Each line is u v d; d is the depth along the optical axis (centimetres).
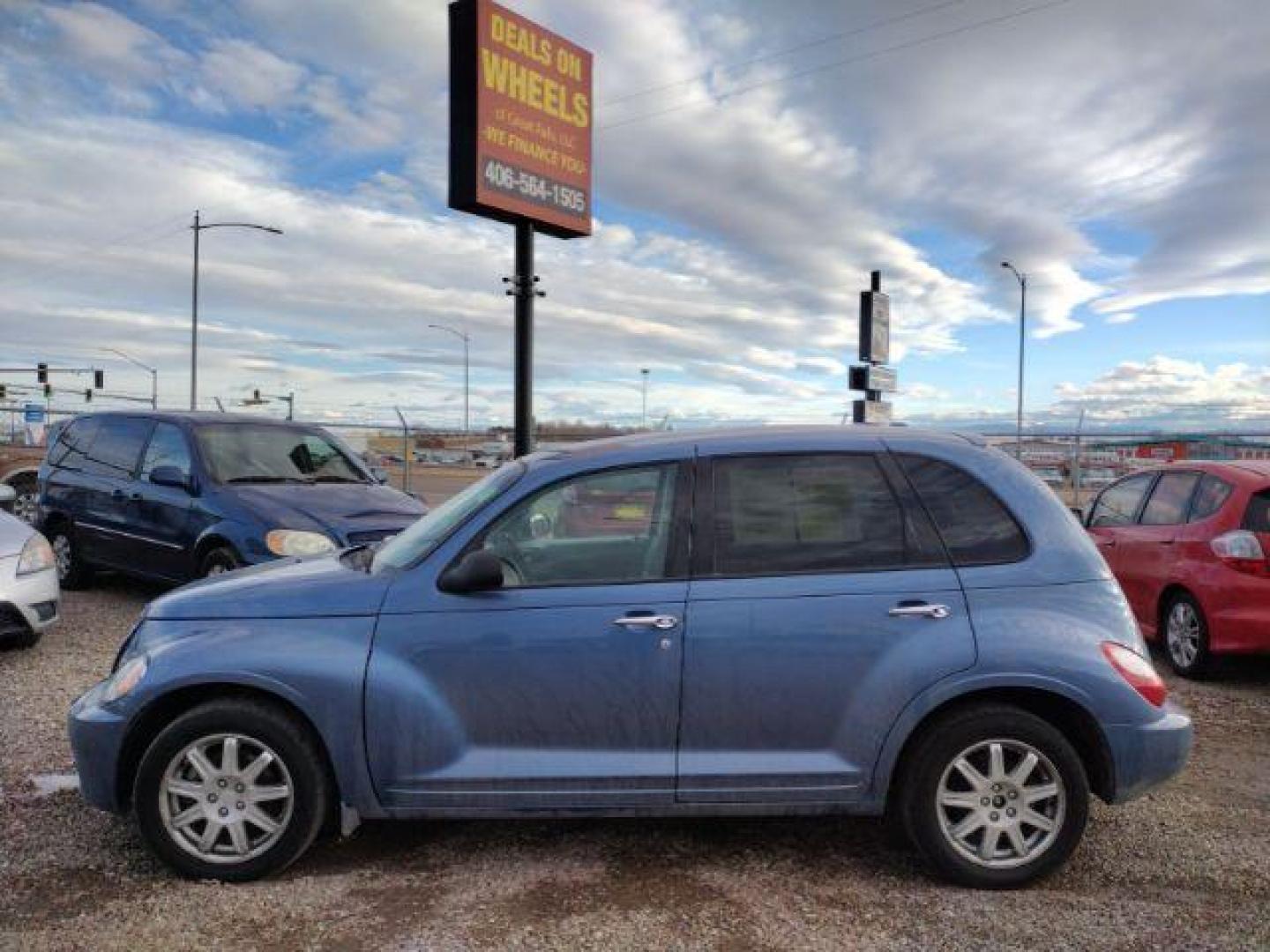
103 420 975
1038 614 372
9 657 715
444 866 390
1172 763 373
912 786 370
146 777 370
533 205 1312
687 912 353
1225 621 651
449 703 373
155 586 1018
